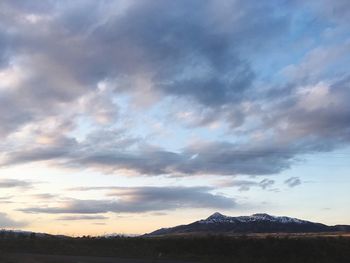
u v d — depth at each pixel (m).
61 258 40.81
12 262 33.59
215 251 55.78
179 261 44.69
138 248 57.53
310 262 49.50
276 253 52.72
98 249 55.41
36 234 68.75
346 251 51.75
